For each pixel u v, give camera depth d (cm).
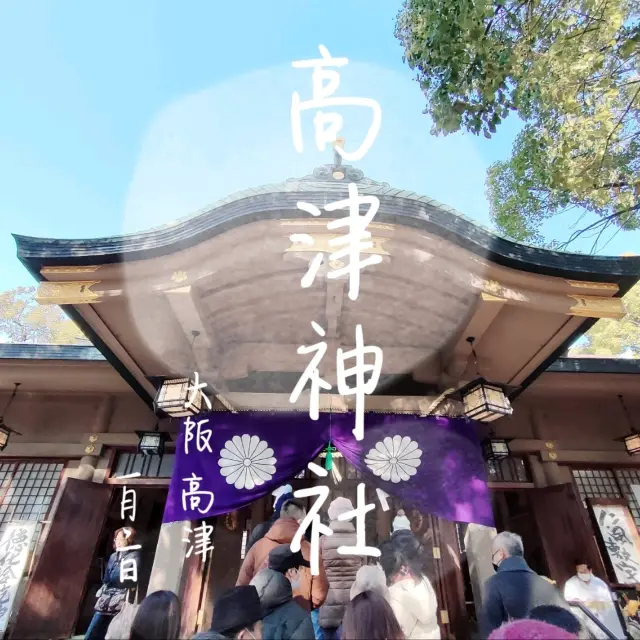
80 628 588
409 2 596
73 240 443
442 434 504
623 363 659
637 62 628
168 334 513
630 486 668
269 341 572
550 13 556
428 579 495
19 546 609
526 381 592
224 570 611
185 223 443
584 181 614
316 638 431
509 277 455
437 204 503
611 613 513
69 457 677
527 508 632
